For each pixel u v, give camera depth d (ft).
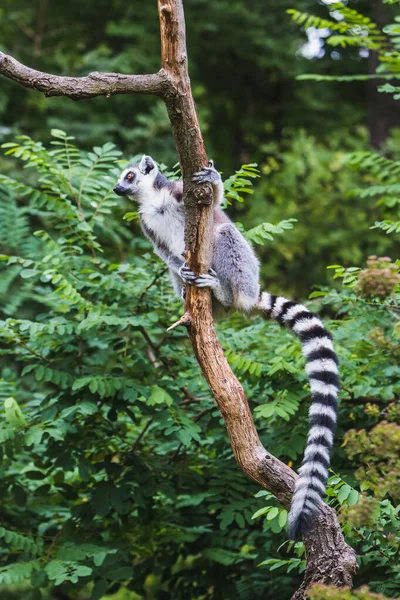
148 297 30.04
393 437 19.33
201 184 21.22
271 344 30.94
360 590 18.67
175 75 20.20
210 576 32.27
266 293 27.89
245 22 75.31
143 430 30.83
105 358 30.83
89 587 36.17
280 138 86.79
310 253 73.36
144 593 32.40
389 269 20.33
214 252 27.89
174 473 31.22
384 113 70.59
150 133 57.72
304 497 19.58
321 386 22.43
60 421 28.58
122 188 29.94
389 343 24.56
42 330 28.68
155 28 71.56
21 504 30.07
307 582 20.40
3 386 31.73
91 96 19.67
